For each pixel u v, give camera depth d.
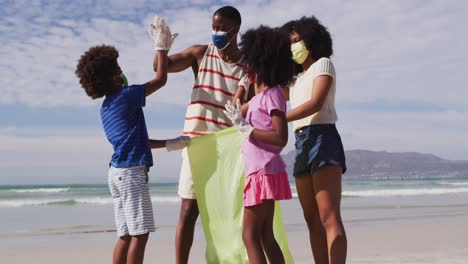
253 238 3.67
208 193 4.31
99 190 30.70
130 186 3.88
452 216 13.10
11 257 6.94
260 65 3.71
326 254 4.15
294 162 4.17
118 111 3.95
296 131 4.14
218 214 4.30
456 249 7.00
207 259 4.34
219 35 4.27
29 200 22.62
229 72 4.40
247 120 3.81
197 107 4.41
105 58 3.98
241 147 4.23
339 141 4.02
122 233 3.96
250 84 4.27
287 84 3.84
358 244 7.58
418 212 14.53
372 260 6.11
